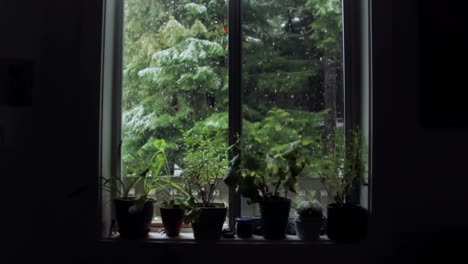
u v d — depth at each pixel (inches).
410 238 60.8
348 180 63.1
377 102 61.3
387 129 61.1
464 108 60.4
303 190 68.0
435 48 61.2
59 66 63.2
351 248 60.9
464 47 60.8
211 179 66.7
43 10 63.9
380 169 60.7
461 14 61.1
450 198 61.2
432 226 60.9
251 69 69.2
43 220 62.2
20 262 60.8
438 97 60.8
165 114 69.6
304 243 61.2
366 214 61.6
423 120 60.7
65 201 62.1
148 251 61.9
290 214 68.4
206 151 66.4
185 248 61.6
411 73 61.9
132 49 70.2
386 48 61.8
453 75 60.7
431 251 60.7
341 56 69.2
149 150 69.1
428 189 61.2
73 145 62.5
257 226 65.3
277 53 69.4
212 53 69.7
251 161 61.4
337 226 61.1
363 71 66.2
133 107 69.8
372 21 62.1
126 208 61.8
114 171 67.9
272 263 61.3
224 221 63.2
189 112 69.4
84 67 62.7
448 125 60.5
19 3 62.2
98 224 61.9
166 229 63.8
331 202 66.9
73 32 63.7
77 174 62.1
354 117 67.7
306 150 68.1
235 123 68.1
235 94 68.4
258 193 62.1
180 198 64.4
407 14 62.4
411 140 61.4
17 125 61.1
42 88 63.1
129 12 70.6
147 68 70.2
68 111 62.8
